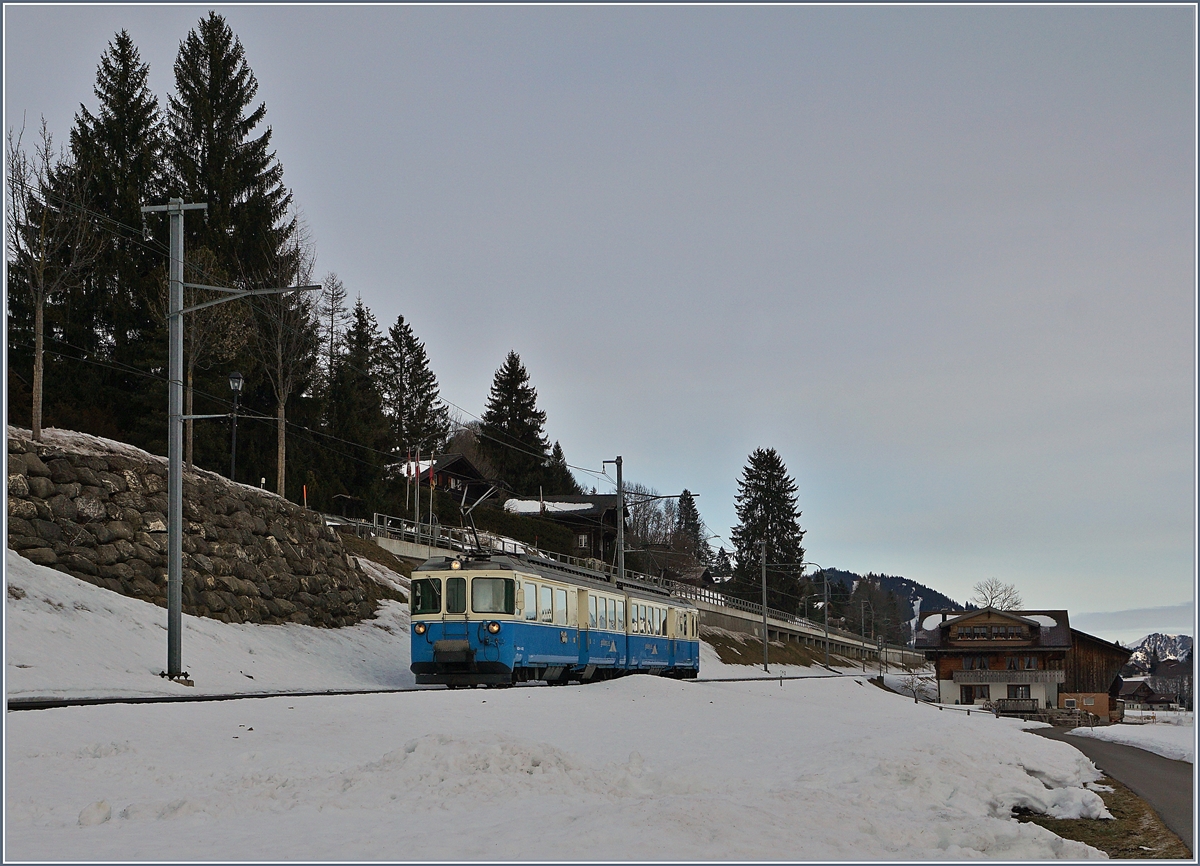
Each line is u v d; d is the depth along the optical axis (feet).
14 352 159.94
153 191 193.47
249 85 207.72
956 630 257.14
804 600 435.53
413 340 347.77
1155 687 518.37
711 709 87.45
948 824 37.37
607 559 330.95
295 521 136.36
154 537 109.81
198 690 80.89
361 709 65.36
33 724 48.29
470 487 296.51
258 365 187.11
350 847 29.27
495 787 39.86
